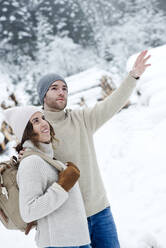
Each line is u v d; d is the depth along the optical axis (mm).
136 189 4375
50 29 31016
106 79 11453
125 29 32562
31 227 1723
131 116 8547
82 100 10172
